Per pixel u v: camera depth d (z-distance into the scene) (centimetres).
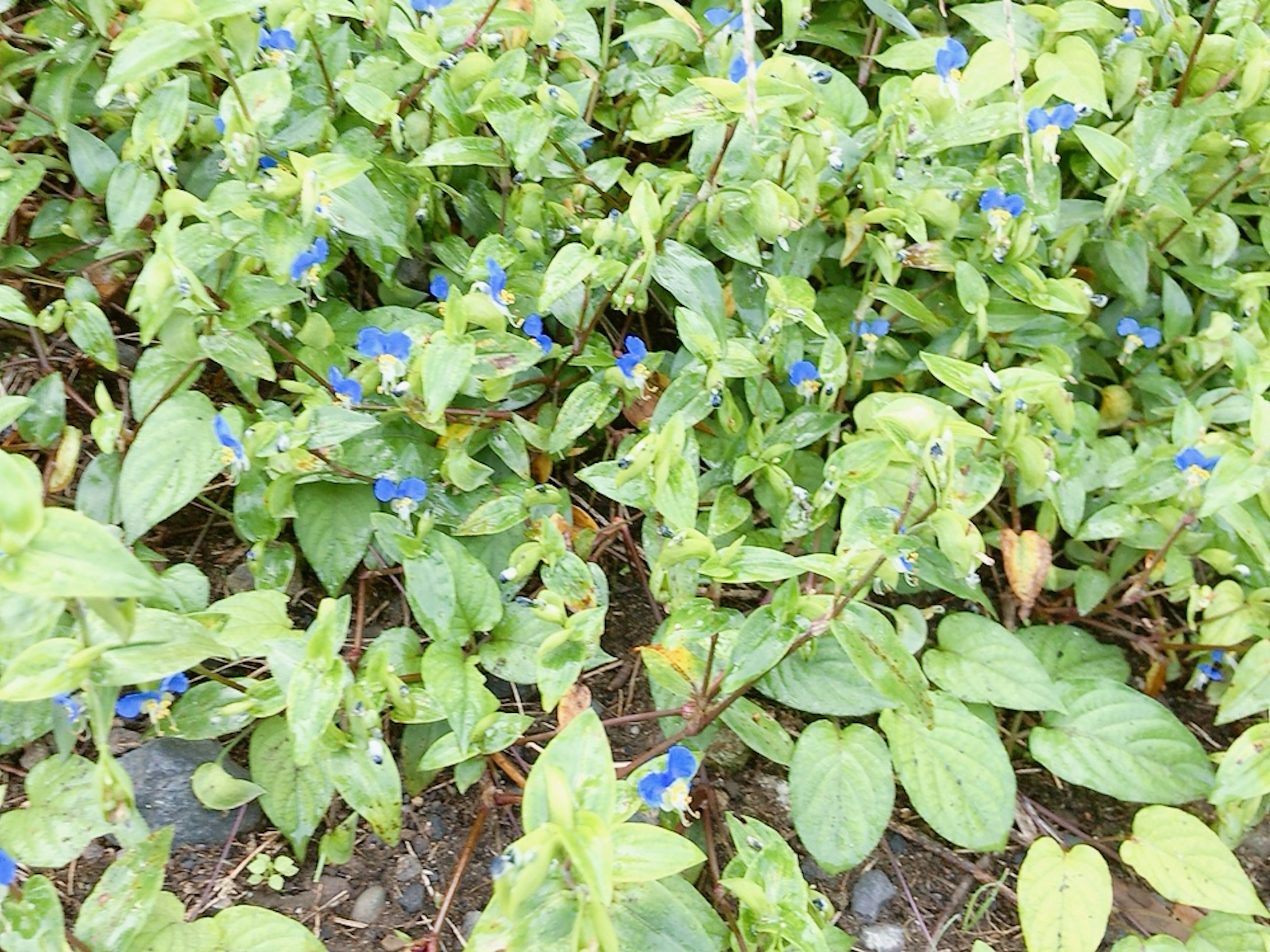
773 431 50
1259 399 42
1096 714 46
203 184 50
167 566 47
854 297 54
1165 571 49
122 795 32
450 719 38
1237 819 45
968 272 49
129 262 51
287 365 51
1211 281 55
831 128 48
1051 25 55
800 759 41
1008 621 53
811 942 35
